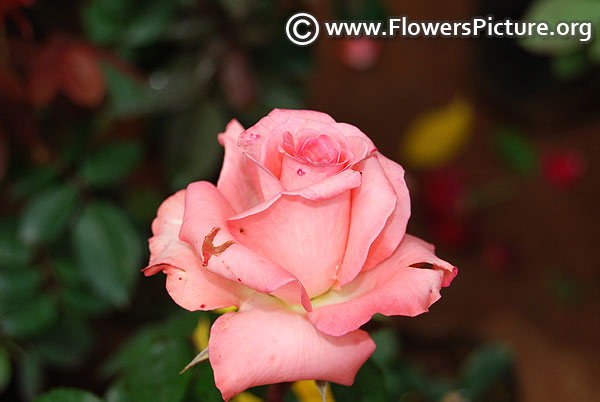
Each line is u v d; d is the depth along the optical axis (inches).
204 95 26.3
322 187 13.6
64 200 22.3
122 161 23.0
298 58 28.0
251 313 14.0
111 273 22.3
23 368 23.2
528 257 50.3
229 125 15.0
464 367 28.4
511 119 57.0
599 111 55.2
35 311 22.1
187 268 14.1
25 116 22.1
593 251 50.1
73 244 22.5
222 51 25.6
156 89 25.6
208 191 14.2
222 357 13.6
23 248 22.6
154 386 15.5
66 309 23.2
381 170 14.1
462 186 50.2
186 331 15.9
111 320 33.9
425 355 30.4
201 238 13.4
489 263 49.6
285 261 14.1
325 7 34.5
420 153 51.0
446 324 46.6
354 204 14.2
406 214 14.4
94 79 21.6
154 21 24.0
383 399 15.2
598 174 53.4
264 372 13.6
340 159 14.0
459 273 50.1
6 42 21.5
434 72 60.6
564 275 48.9
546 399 42.8
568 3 17.5
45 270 22.9
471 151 55.9
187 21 25.2
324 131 14.1
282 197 13.8
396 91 59.5
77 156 23.0
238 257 13.6
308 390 15.8
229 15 25.0
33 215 22.0
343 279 14.3
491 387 26.6
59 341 23.7
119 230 22.7
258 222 14.0
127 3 23.7
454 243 50.6
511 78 55.4
